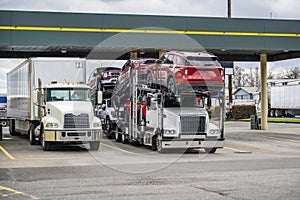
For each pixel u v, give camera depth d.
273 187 11.08
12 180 12.30
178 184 11.62
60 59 22.75
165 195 10.16
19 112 25.92
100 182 11.97
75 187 11.22
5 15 23.97
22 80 24.78
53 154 19.27
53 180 12.30
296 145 23.84
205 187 11.16
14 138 28.20
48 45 24.39
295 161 16.62
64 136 20.11
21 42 24.12
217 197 9.91
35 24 24.25
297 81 64.06
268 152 20.58
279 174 13.27
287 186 11.21
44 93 21.47
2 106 45.50
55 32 24.47
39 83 22.55
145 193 10.41
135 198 9.86
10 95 29.55
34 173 13.62
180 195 10.16
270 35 27.20
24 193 10.46
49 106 20.81
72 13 24.62
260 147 22.81
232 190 10.72
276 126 41.59
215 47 26.41
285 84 64.94
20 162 16.42
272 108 66.81
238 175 13.10
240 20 26.72
